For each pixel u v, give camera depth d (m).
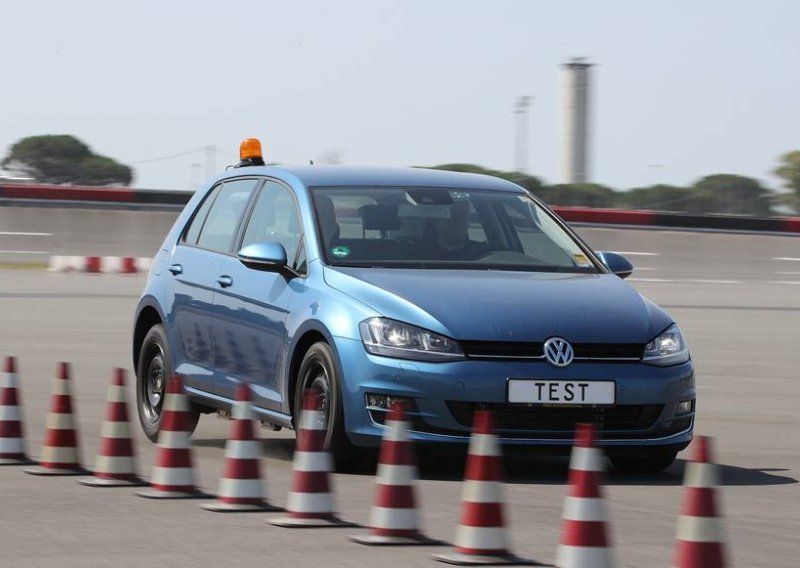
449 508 19.06
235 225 25.55
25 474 21.56
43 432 26.92
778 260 100.94
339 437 21.34
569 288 22.55
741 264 100.06
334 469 21.73
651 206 128.25
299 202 24.06
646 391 21.30
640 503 20.03
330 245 23.11
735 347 48.19
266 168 25.81
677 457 25.19
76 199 106.75
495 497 15.77
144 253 102.88
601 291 22.64
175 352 25.98
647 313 22.17
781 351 47.19
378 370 20.94
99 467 20.86
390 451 16.69
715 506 13.80
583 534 14.50
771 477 23.08
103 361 40.34
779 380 39.16
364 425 21.03
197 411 26.20
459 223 24.09
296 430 22.31
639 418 21.44
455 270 23.03
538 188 131.12
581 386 21.02
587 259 24.30
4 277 76.94
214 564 15.26
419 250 23.39
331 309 21.75
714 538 13.73
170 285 26.41
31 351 42.59
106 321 52.53
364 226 23.56
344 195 24.20
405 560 15.54
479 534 15.67
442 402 20.72
